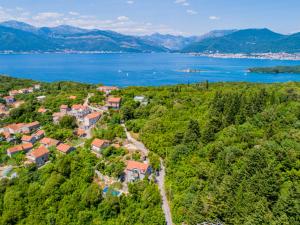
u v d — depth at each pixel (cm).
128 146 10750
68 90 19512
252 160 6619
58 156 10606
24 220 7575
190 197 6912
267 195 5762
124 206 7575
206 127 9681
